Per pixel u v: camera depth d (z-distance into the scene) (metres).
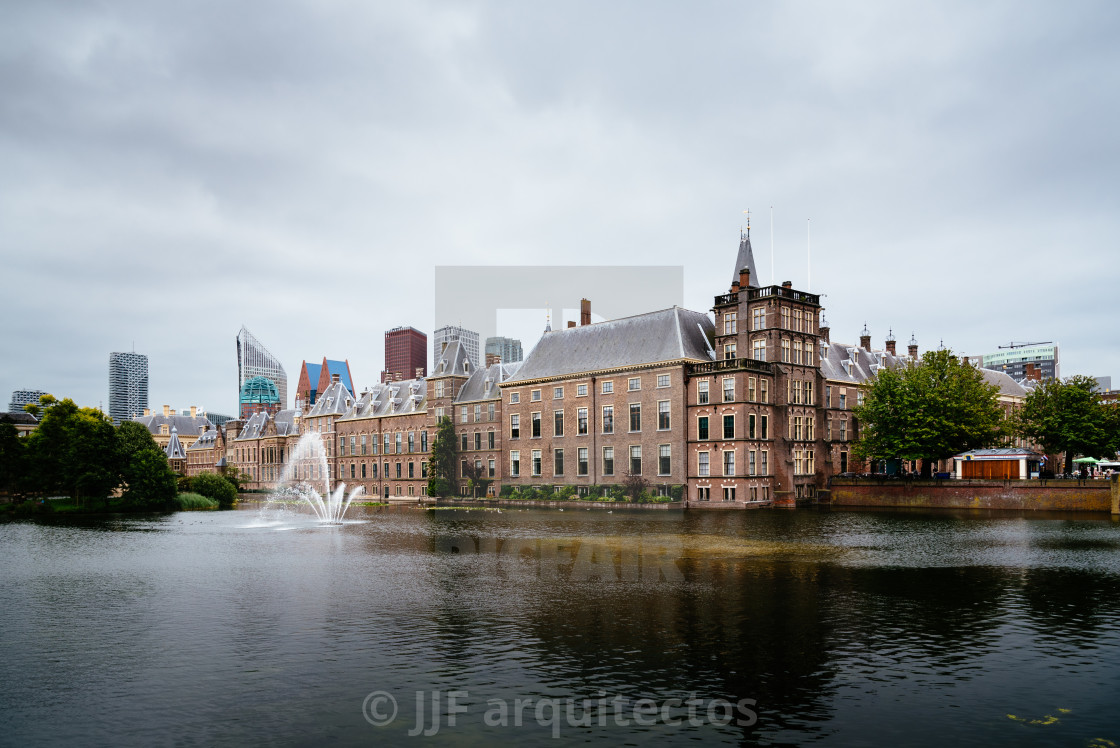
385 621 21.92
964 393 77.94
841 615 22.59
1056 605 24.02
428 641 19.73
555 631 20.69
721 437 74.81
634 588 26.89
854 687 16.33
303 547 41.12
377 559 35.25
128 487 85.56
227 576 30.53
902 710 15.06
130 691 16.14
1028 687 16.34
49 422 89.19
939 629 20.91
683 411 76.62
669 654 18.55
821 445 82.00
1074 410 87.69
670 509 73.00
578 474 84.81
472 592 26.23
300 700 15.55
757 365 75.00
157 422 199.00
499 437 95.44
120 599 25.73
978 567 31.78
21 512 75.19
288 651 18.94
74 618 22.78
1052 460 109.50
